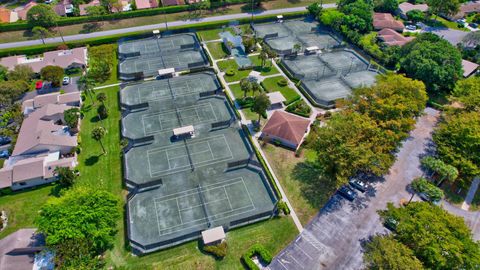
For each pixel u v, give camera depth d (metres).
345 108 84.94
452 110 89.81
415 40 116.12
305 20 155.62
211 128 91.06
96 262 57.75
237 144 86.38
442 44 107.44
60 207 59.84
